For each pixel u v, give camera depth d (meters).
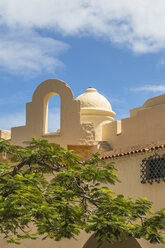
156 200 17.75
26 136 28.52
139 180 18.55
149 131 24.61
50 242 20.17
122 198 15.31
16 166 15.95
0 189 13.61
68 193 15.01
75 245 19.55
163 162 17.78
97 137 28.52
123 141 26.28
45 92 28.48
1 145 15.98
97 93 30.86
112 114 29.94
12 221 14.95
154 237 13.97
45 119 28.42
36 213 13.32
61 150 16.42
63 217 14.66
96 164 16.67
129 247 19.36
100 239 13.59
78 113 27.31
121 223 13.31
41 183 15.09
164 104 24.45
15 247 20.97
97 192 15.00
